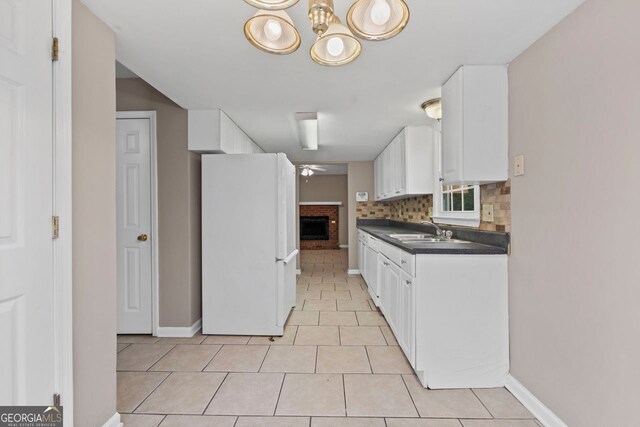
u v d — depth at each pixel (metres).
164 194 2.88
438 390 2.01
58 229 1.27
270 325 2.88
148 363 2.36
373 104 2.70
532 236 1.79
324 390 2.00
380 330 3.00
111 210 1.59
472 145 2.02
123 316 2.93
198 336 2.89
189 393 1.96
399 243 2.49
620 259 1.25
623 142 1.23
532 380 1.80
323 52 1.32
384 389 2.01
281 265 2.87
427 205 3.80
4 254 1.08
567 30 1.51
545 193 1.67
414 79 2.21
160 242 2.88
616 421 1.27
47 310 1.23
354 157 5.29
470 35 1.67
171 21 1.52
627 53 1.21
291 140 4.01
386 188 4.42
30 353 1.17
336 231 9.34
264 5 1.01
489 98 2.02
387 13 1.09
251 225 2.88
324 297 4.16
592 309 1.38
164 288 2.89
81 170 1.40
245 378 2.14
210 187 2.90
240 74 2.11
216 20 1.51
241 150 3.49
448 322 2.05
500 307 2.05
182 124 2.86
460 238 2.86
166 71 2.06
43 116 1.22
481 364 2.04
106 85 1.56
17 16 1.12
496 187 2.19
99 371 1.50
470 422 1.69
